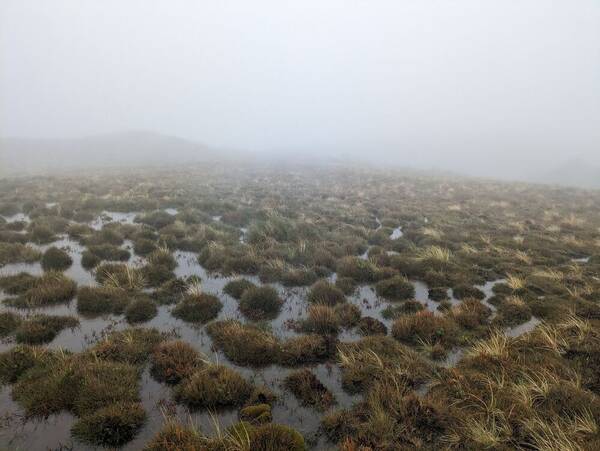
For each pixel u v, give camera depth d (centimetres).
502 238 1712
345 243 1555
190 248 1470
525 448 494
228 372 648
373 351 754
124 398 587
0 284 1012
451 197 3139
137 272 1116
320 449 512
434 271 1231
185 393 605
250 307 963
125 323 866
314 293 1053
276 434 500
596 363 679
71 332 813
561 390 585
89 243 1417
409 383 650
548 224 2042
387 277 1210
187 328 860
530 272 1252
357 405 595
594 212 2511
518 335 831
